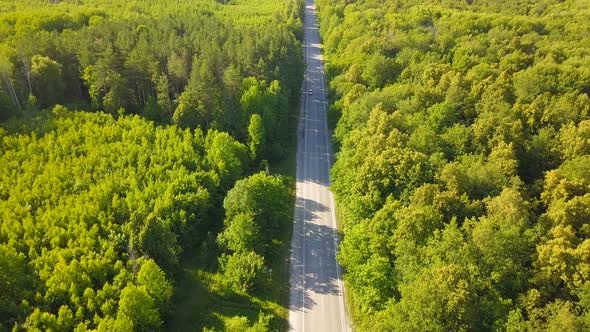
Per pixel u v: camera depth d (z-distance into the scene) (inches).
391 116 3700.8
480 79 4234.7
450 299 2159.2
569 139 3203.7
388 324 2292.1
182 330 2822.3
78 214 3171.8
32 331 2345.0
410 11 7135.8
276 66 5492.1
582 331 1913.1
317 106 6092.5
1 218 3097.9
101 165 3683.6
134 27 5910.4
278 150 4753.9
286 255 3467.0
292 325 2886.3
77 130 4148.6
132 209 3284.9
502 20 5866.1
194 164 3949.3
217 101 4719.5
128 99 4722.0
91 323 2554.1
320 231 3750.0
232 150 4202.8
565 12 6043.3
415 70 4751.5
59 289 2605.8
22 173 3565.5
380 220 2952.8
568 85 3909.9
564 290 2220.7
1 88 4306.1
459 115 3892.7
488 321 2196.1
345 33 6771.7
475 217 2768.2
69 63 4960.6
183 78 4953.3
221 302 3019.2
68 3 7613.2
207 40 5511.8
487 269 2365.9
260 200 3535.9
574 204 2583.7
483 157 3270.2
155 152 3966.5
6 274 2628.0
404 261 2645.2
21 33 5339.6
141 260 2864.2
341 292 3152.1
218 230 3646.7
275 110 4995.1
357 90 4778.5
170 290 2785.4
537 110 3555.6
